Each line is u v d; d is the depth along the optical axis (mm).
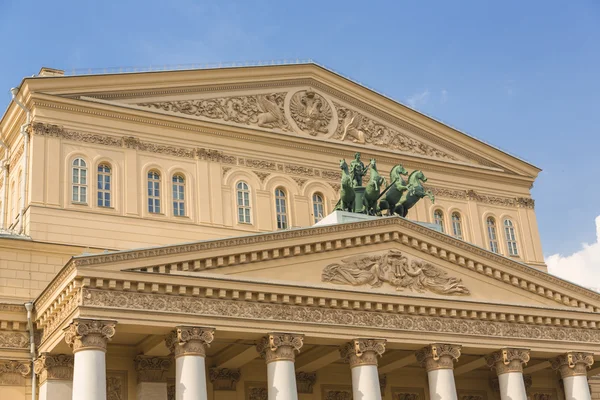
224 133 50656
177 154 48875
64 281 33875
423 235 41906
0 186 50375
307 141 53156
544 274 44594
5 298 40219
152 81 49344
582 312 45000
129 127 47938
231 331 35500
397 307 39812
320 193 52906
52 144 45281
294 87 54344
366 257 40188
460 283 42344
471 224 58156
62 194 44594
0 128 49000
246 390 43250
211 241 36000
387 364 45188
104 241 44750
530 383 51719
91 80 47375
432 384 40094
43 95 45531
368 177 54688
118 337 37125
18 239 41625
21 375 37250
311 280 38312
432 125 58875
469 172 59531
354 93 56281
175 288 34750
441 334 40656
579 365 44406
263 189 50875
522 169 62281
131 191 46625
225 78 51750
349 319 38531
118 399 38406
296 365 43875
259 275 37156
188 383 33719
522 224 60750
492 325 42375
